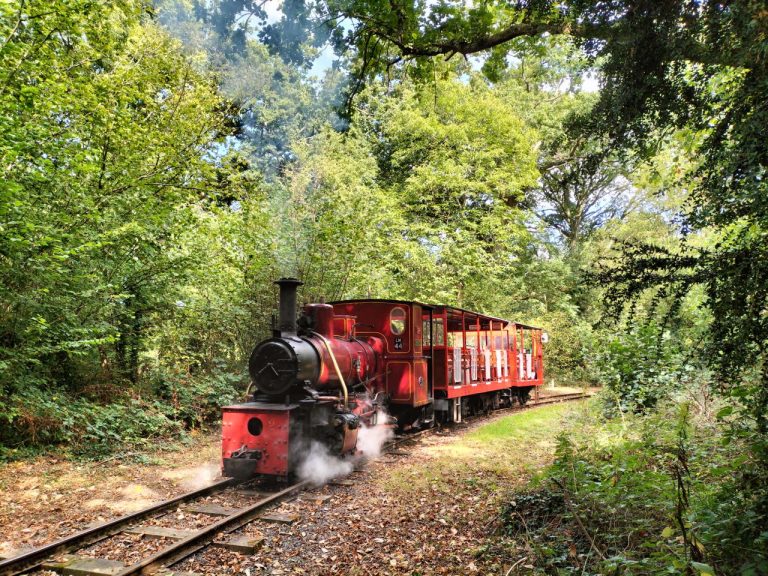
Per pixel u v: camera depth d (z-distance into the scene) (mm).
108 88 10266
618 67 4910
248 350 13711
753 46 3883
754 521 3877
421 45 8883
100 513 6422
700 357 4340
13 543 5449
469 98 23453
